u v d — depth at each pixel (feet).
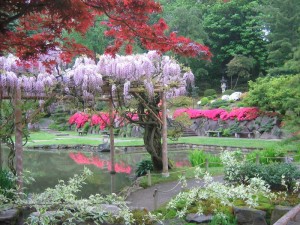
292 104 36.65
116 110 36.86
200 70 104.83
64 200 14.25
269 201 19.22
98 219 14.17
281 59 77.15
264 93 63.16
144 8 12.83
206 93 99.71
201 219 18.12
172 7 116.67
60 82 29.73
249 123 67.67
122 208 15.65
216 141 62.85
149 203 23.67
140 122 34.99
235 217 18.16
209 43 106.93
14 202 15.17
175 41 14.55
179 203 19.70
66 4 10.48
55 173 39.60
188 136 75.92
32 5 10.21
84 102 32.94
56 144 68.08
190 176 31.65
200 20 104.12
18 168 25.76
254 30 101.81
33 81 28.48
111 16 13.14
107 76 31.71
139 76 30.83
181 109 80.18
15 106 26.40
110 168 42.73
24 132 30.42
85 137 80.64
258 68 106.63
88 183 33.30
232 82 111.04
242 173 22.06
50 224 13.43
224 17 107.55
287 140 37.17
